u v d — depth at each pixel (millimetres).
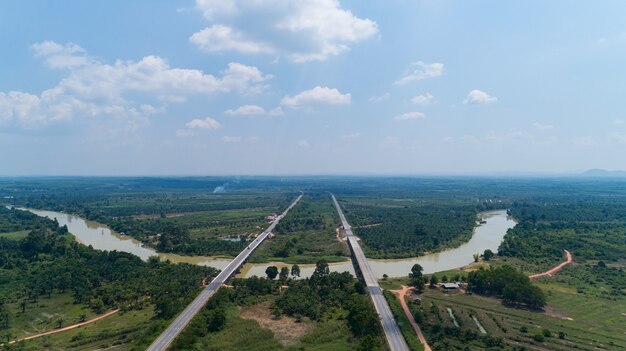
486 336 176375
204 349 167250
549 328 188500
